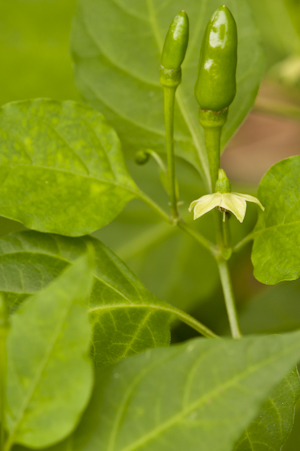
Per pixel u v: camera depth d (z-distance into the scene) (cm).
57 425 24
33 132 28
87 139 29
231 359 24
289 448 37
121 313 28
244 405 24
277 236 29
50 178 29
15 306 28
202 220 44
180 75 27
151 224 44
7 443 24
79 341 24
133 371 25
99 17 32
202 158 31
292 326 45
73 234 29
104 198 29
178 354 24
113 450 24
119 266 29
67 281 24
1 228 42
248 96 31
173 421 24
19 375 24
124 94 32
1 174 28
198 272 43
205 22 32
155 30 32
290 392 28
